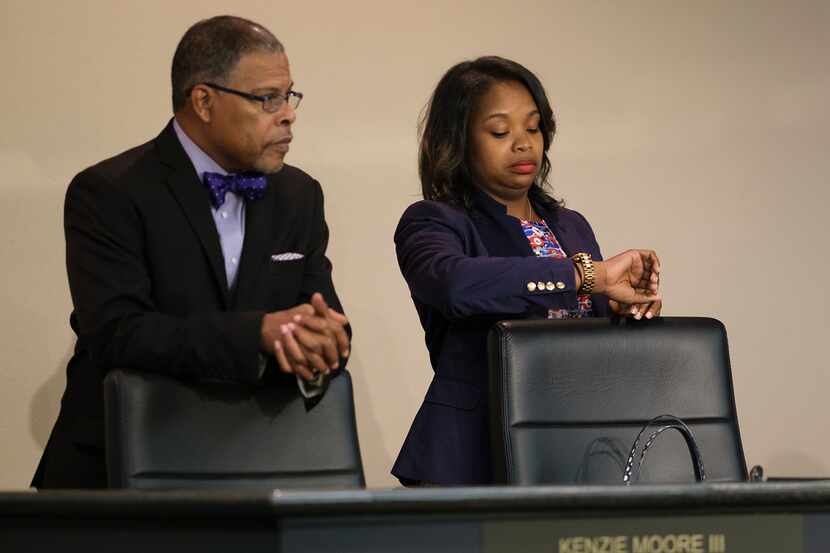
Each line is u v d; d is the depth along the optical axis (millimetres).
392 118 11562
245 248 7160
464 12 11781
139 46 10977
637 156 12078
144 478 6195
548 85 11953
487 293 7555
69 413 7070
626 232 12008
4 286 10641
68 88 10820
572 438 7297
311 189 7598
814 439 12203
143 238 6953
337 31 11469
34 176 10719
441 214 8227
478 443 7754
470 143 8484
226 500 4383
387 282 11484
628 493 4754
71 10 10852
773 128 12297
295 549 4434
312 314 6438
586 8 12078
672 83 12211
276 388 6637
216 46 7090
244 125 7078
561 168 11914
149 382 6340
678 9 12242
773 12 12383
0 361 10609
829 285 12258
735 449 7543
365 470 11320
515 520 4699
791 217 12281
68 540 4637
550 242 8555
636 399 7461
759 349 12164
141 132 10961
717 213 12180
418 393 11508
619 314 7863
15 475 10609
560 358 7391
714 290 12125
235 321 6461
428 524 4598
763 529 4949
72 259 6926
